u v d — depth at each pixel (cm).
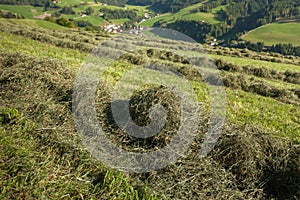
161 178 397
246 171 428
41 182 344
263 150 460
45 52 1330
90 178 381
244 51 3080
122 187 367
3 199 319
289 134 662
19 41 1672
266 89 1177
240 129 498
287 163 442
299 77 1670
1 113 486
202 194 373
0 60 730
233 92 1071
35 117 502
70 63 1063
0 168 357
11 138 422
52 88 611
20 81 607
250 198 395
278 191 425
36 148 421
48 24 4844
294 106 1002
